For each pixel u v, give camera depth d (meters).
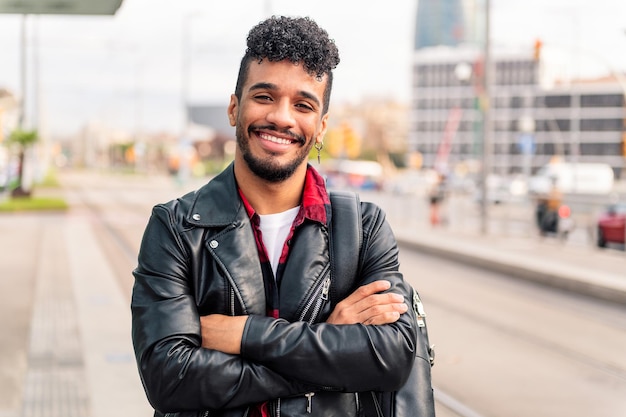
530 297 11.46
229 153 83.25
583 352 7.95
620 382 6.84
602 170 40.34
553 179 19.59
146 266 1.81
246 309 1.78
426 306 10.49
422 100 131.25
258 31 1.79
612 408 6.07
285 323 1.75
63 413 5.39
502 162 121.12
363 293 1.83
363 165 68.56
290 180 1.86
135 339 1.79
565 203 19.88
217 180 1.89
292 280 1.82
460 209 23.86
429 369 1.88
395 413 1.80
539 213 19.52
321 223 1.87
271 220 1.87
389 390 1.79
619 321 9.70
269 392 1.73
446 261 16.03
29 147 33.91
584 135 114.81
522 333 8.83
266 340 1.72
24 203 30.17
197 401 1.71
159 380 1.72
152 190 50.56
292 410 1.75
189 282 1.81
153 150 114.12
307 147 1.83
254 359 1.73
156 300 1.78
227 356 1.72
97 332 8.11
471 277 13.62
